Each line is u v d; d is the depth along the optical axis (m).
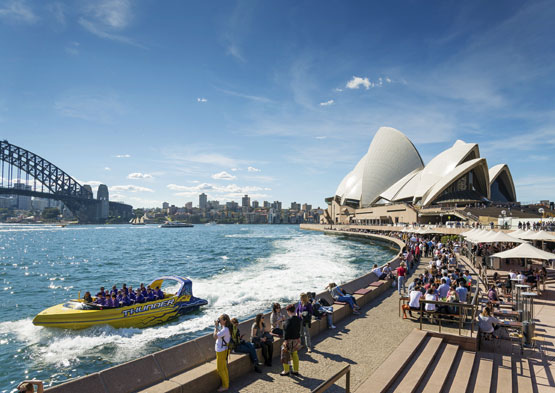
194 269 42.09
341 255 53.12
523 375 9.79
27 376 13.20
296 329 8.70
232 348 8.66
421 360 9.83
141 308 18.03
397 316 14.14
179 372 8.16
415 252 32.88
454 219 80.50
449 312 12.93
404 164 118.75
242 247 75.31
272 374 8.77
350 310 14.40
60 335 16.78
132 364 7.69
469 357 10.65
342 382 8.23
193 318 19.25
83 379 6.84
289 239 106.88
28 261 56.59
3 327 18.80
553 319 14.85
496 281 19.81
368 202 125.88
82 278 39.22
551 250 32.03
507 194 97.75
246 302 22.06
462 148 92.25
